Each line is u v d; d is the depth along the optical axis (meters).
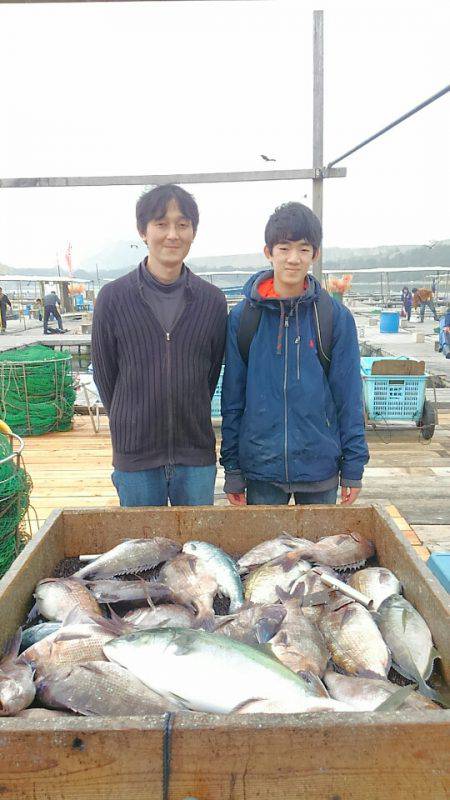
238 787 1.26
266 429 2.79
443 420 7.93
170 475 2.93
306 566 2.30
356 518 2.54
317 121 6.89
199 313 2.79
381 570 2.26
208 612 2.06
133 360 2.79
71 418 7.82
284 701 1.55
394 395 6.77
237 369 2.87
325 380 2.81
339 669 1.87
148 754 1.24
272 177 7.18
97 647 1.81
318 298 2.71
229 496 3.07
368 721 1.24
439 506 4.79
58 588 2.13
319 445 2.79
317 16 6.47
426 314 28.16
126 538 2.54
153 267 2.73
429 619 1.92
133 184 7.08
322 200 7.25
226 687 1.61
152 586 2.18
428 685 1.77
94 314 2.85
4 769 1.26
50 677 1.64
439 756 1.25
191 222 2.64
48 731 1.24
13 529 3.21
